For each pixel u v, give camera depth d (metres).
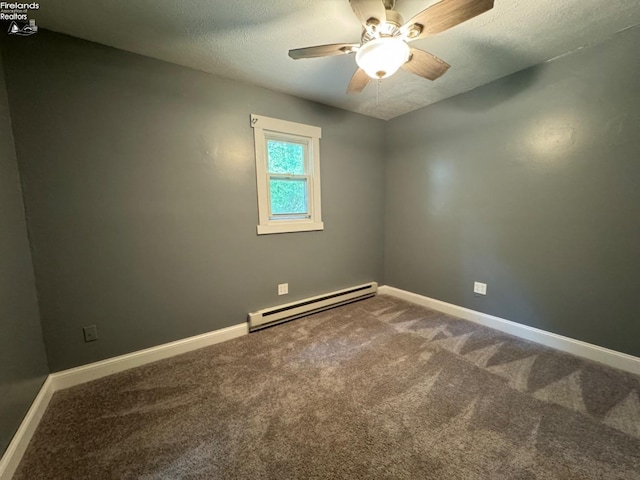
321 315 2.94
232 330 2.46
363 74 1.74
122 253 1.97
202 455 1.28
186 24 1.63
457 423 1.44
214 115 2.27
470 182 2.68
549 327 2.24
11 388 1.30
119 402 1.65
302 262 2.92
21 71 1.60
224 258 2.41
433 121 2.95
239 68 2.15
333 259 3.18
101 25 1.63
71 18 1.56
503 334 2.46
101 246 1.89
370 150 3.39
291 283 2.86
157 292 2.12
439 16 1.23
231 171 2.38
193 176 2.21
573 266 2.08
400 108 3.08
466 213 2.74
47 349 1.75
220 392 1.72
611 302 1.92
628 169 1.80
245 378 1.86
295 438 1.37
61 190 1.75
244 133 2.42
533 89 2.19
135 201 1.99
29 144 1.64
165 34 1.72
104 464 1.24
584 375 1.82
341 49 1.46
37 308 1.69
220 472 1.20
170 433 1.41
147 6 1.47
